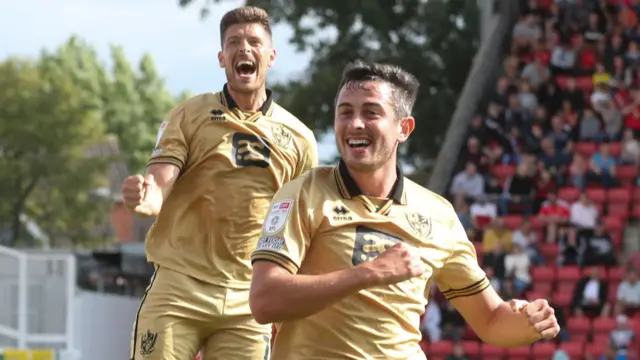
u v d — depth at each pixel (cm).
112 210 5706
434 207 658
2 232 5103
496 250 2244
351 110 625
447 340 2138
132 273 2719
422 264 594
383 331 625
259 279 607
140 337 827
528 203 2370
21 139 4919
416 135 3812
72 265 2098
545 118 2594
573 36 2791
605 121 2581
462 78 3819
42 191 5197
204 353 847
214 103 827
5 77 4956
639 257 2211
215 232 826
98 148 6719
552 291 2241
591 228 2289
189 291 822
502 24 2919
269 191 834
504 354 2141
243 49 816
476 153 2522
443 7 3781
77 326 2117
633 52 2738
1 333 2044
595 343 2152
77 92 5188
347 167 636
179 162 812
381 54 3834
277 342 639
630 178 2492
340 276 591
